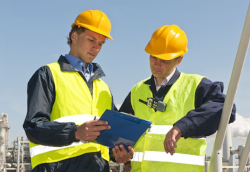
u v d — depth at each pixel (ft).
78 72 10.75
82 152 10.26
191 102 11.88
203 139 12.07
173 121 12.04
